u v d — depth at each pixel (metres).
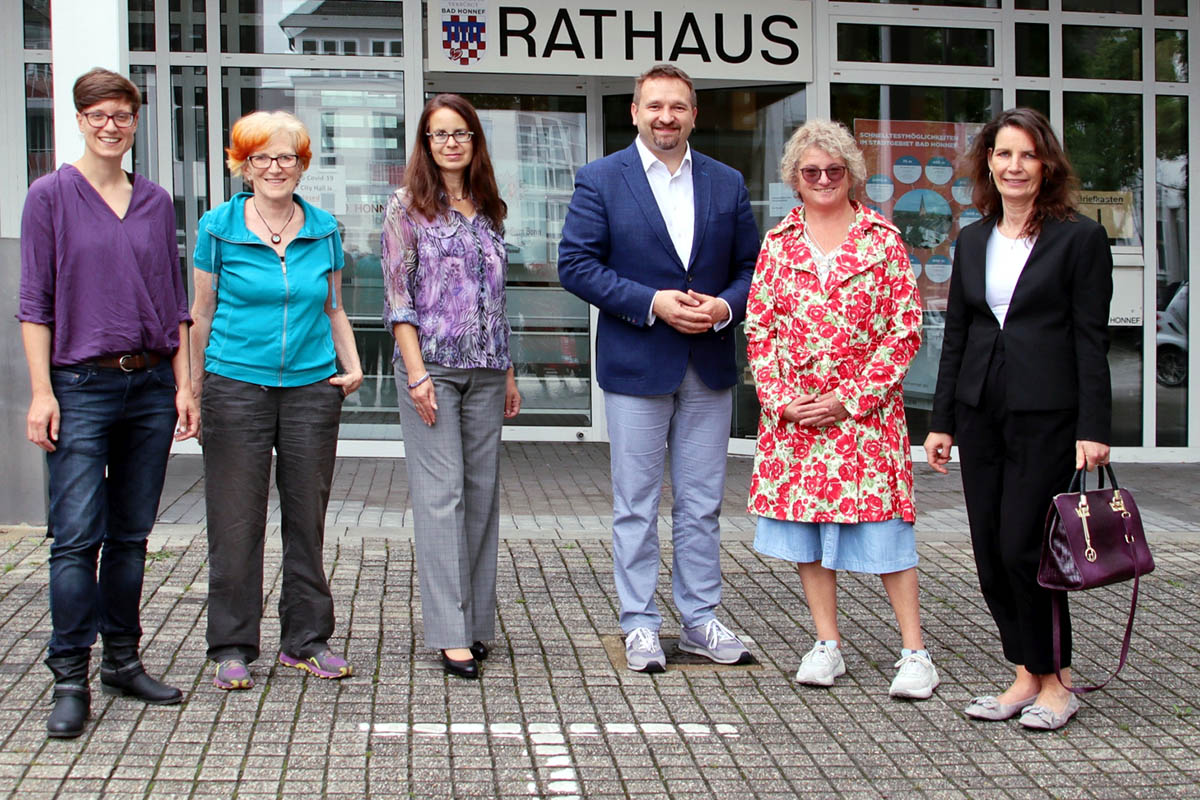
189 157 9.30
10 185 9.29
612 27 9.32
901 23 9.57
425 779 3.69
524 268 10.30
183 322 4.14
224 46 9.27
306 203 4.50
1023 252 4.21
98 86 3.85
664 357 4.74
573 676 4.67
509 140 10.21
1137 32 9.79
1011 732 4.19
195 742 3.91
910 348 4.54
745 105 9.68
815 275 4.52
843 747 4.03
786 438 4.59
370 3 9.31
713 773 3.80
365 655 4.83
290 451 4.45
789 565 6.43
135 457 4.11
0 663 4.57
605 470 9.13
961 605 5.75
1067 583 3.98
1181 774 3.85
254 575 4.43
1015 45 9.69
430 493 4.64
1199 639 5.29
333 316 4.61
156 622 5.12
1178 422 9.98
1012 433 4.16
